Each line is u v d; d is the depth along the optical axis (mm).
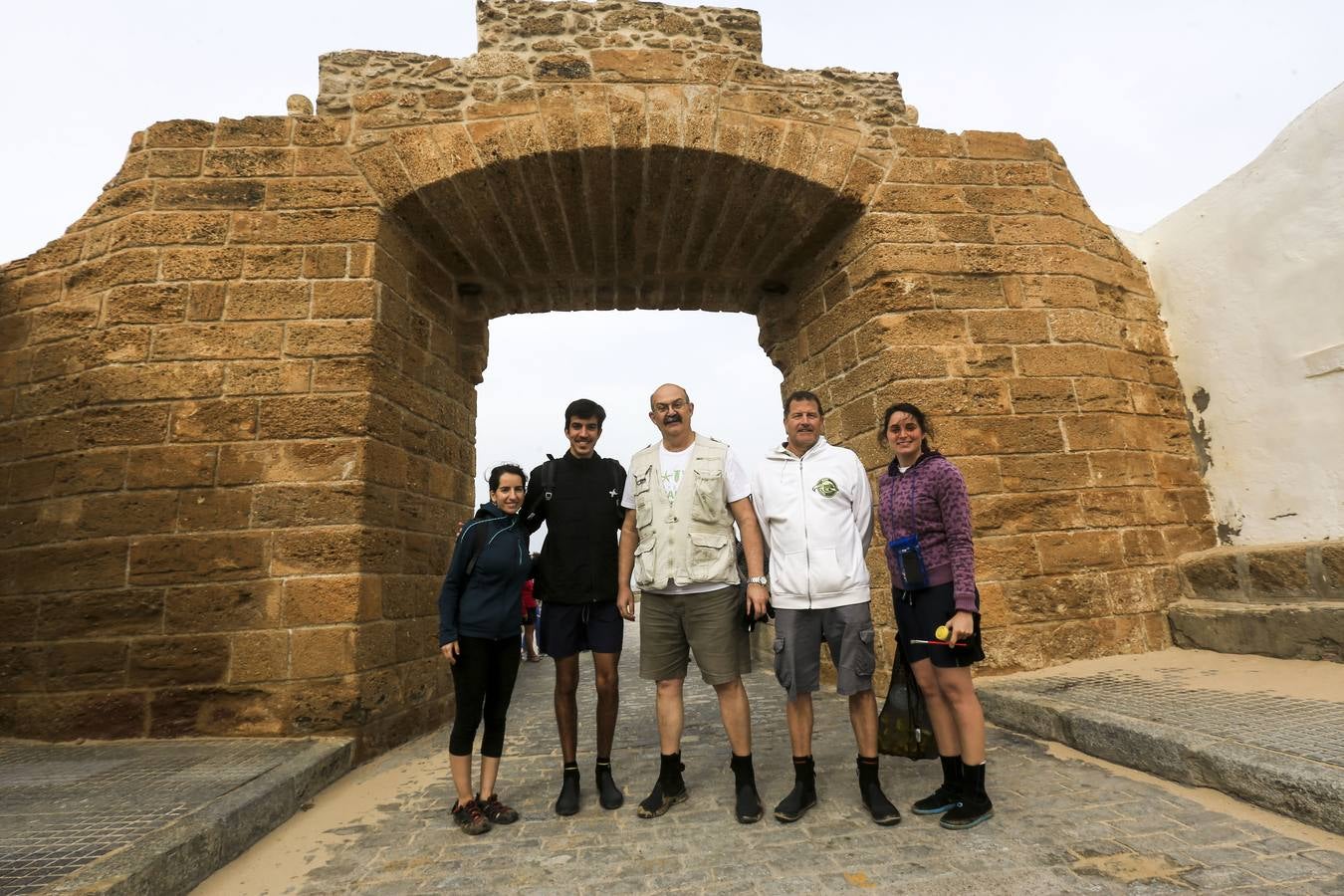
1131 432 5562
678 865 2557
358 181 5219
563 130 5438
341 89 5430
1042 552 5098
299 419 4684
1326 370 5012
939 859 2471
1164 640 5168
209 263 4914
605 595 3291
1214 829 2557
